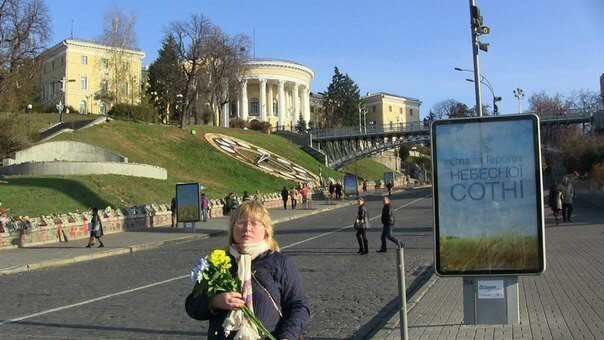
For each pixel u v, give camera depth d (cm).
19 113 5094
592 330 825
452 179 853
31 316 1088
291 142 9669
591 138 5688
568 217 2878
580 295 1105
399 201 5641
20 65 5425
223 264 388
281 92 12606
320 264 1750
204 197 4047
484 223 845
